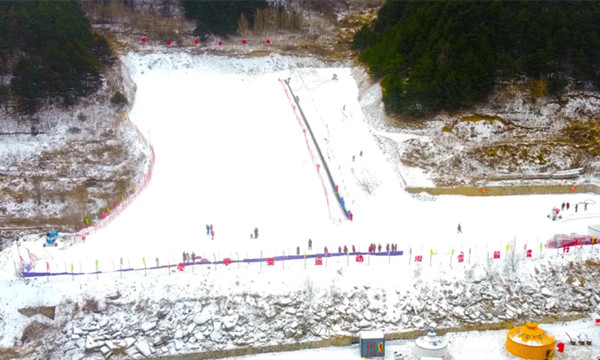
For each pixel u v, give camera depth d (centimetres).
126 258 7406
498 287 7050
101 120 10481
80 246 7738
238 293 6838
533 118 9619
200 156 9569
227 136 10050
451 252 7269
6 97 10481
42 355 6456
